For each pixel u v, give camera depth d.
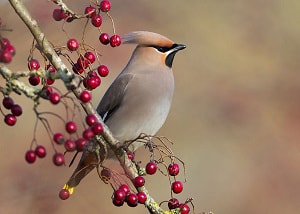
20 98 13.23
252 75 15.89
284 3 16.80
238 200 14.11
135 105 9.79
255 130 14.98
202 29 16.14
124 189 7.43
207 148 14.86
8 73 6.63
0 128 12.95
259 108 15.27
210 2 16.34
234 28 16.33
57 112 12.91
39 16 12.35
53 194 11.89
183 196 14.26
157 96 9.83
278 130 14.88
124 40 10.08
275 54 16.17
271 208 13.77
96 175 12.61
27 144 12.84
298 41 16.22
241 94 15.50
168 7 15.85
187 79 15.73
